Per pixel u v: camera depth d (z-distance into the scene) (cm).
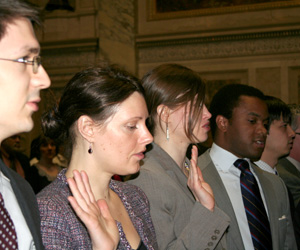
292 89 734
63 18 835
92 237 113
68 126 140
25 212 108
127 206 150
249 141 210
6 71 97
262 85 746
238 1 762
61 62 830
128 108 136
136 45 800
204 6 779
